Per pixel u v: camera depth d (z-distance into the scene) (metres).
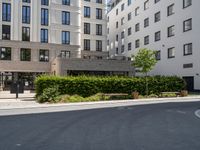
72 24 47.44
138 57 30.38
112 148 7.42
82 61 36.59
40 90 23.69
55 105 19.84
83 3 52.00
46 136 9.04
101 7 53.47
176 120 12.70
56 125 11.27
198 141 8.33
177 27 38.84
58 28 46.34
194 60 35.12
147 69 30.27
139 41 50.66
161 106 19.45
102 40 53.06
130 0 54.94
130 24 54.78
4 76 43.22
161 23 43.06
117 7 62.16
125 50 57.00
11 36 43.81
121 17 59.56
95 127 10.81
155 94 28.08
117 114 14.95
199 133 9.57
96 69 37.12
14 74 43.78
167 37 41.38
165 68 41.91
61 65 35.72
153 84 28.16
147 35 47.62
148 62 30.02
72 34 47.34
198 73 34.28
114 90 26.16
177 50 38.84
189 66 36.16
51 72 44.47
